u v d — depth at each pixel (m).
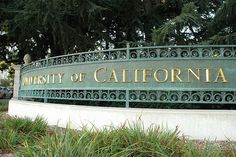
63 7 14.99
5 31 17.72
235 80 7.84
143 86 8.28
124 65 8.55
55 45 18.41
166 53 8.23
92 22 17.05
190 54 8.08
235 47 7.93
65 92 9.66
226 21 14.32
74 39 16.75
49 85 10.27
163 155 4.86
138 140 5.29
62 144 4.52
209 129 7.34
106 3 16.94
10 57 22.91
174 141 5.39
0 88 36.16
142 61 8.35
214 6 18.03
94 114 8.30
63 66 9.80
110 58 8.80
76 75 9.35
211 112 7.41
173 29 13.47
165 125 7.47
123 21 18.41
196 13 13.68
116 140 5.27
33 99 12.04
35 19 15.45
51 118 9.29
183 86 8.00
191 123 7.42
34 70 11.34
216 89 7.85
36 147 4.88
